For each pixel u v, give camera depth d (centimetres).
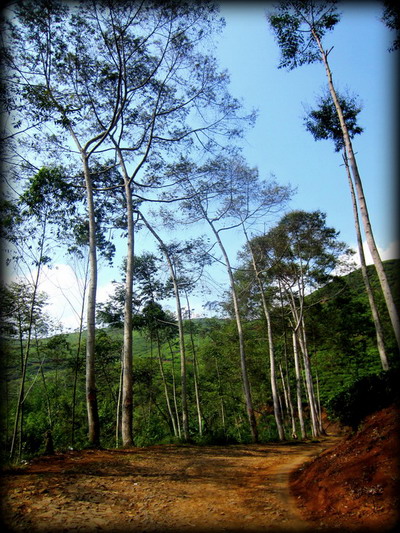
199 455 1090
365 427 704
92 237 1209
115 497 563
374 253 918
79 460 826
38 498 521
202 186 1794
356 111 1481
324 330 2762
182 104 1559
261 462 1002
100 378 2814
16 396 2031
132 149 1550
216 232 1972
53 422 2783
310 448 1455
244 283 2392
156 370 3145
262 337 2853
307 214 2159
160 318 2303
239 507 527
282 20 1265
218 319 2598
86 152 1342
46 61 1264
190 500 568
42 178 1266
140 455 963
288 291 2508
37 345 2077
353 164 1040
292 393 3900
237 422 3528
